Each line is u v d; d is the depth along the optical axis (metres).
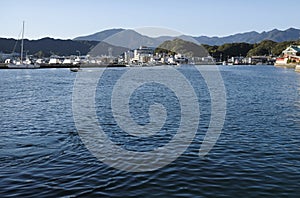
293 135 18.06
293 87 53.53
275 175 11.78
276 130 19.34
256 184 10.96
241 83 62.50
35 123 21.64
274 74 98.62
